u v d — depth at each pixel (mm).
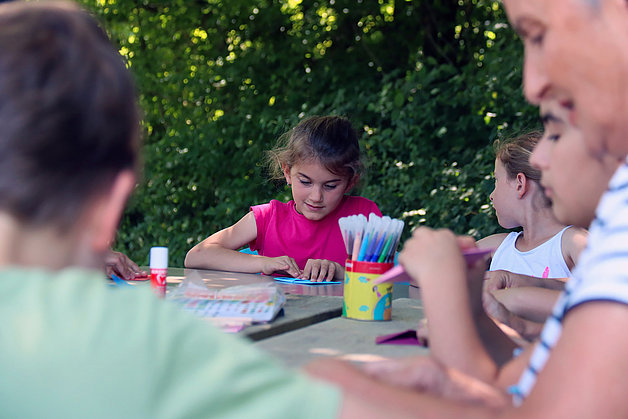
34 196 607
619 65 766
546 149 924
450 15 6977
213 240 3037
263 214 3195
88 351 552
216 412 564
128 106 667
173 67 7684
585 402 666
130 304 597
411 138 5973
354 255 1611
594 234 780
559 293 1688
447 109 5992
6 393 539
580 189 874
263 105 7211
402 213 5801
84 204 635
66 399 535
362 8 7172
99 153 633
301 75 7320
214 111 7438
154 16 7828
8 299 586
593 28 773
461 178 5586
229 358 585
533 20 818
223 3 7504
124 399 540
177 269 2758
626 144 796
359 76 7125
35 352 550
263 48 7367
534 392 709
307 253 3096
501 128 5582
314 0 7414
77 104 618
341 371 781
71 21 660
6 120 597
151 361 559
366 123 6547
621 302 683
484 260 1211
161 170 7219
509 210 2639
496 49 6023
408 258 1069
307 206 3008
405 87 6074
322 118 3008
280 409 574
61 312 575
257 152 6953
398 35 7152
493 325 1240
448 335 984
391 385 767
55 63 621
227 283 2211
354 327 1486
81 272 620
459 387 826
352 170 2969
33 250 625
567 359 695
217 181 7133
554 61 805
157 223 7258
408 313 1726
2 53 614
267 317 1413
